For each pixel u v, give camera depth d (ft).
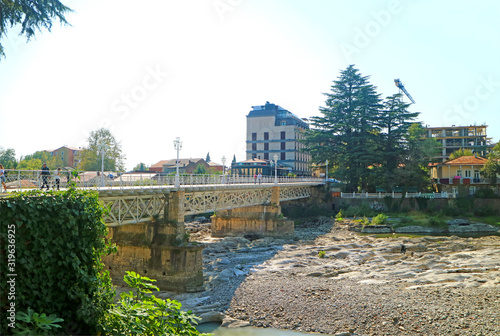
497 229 182.29
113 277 97.19
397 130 242.37
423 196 219.41
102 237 39.83
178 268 90.84
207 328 63.16
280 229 178.19
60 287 34.47
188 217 236.43
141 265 95.14
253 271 104.68
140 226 97.66
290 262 115.85
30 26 59.11
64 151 291.17
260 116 387.75
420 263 105.29
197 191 111.45
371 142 242.78
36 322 29.32
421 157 231.71
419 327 59.47
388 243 142.10
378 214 201.67
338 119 258.37
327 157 250.16
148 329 33.47
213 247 141.90
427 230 181.57
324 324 62.54
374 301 70.74
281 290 80.89
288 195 211.61
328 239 162.81
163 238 94.79
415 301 70.23
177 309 34.99
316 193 246.47
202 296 82.84
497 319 60.95
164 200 98.22
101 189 74.28
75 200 36.63
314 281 90.43
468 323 59.93
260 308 70.74
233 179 156.76
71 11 63.21
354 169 242.99
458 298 71.36
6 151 242.78
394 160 243.81
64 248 35.12
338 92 264.52
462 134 337.93
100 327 34.06
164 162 361.51
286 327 62.44
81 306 33.99
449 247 129.18
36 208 33.50
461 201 212.43
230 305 73.15
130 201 91.15
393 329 59.36
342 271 102.37
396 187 238.68
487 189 212.43
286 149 376.07
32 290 32.68
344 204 233.76
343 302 71.00
